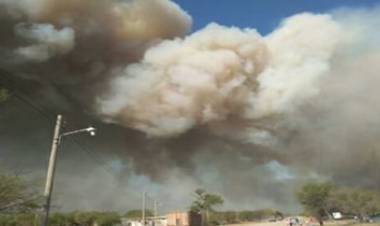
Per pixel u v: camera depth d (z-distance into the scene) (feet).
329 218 346.95
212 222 391.24
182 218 352.69
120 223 333.01
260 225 336.90
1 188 64.03
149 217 370.53
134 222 349.41
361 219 327.47
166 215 360.28
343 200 310.45
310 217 337.31
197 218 365.61
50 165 61.77
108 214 318.24
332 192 301.02
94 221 304.30
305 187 300.81
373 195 317.01
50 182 61.00
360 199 316.40
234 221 466.29
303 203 302.04
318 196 295.69
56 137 63.21
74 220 291.58
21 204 67.26
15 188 65.36
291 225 295.07
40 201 67.77
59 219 272.72
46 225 58.90
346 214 363.97
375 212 342.44
